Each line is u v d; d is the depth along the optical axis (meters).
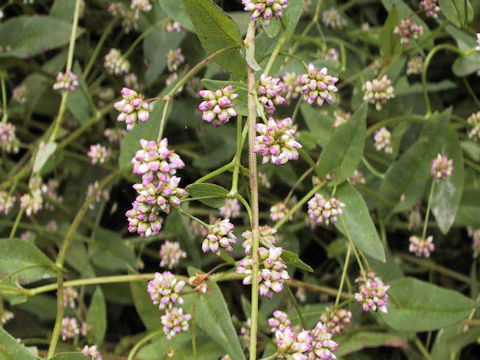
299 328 0.27
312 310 0.28
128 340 0.29
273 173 0.31
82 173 0.33
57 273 0.26
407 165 0.28
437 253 0.33
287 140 0.20
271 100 0.21
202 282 0.23
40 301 0.30
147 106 0.21
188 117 0.31
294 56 0.23
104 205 0.32
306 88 0.22
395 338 0.27
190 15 0.21
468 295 0.32
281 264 0.20
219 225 0.21
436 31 0.29
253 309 0.20
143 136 0.27
